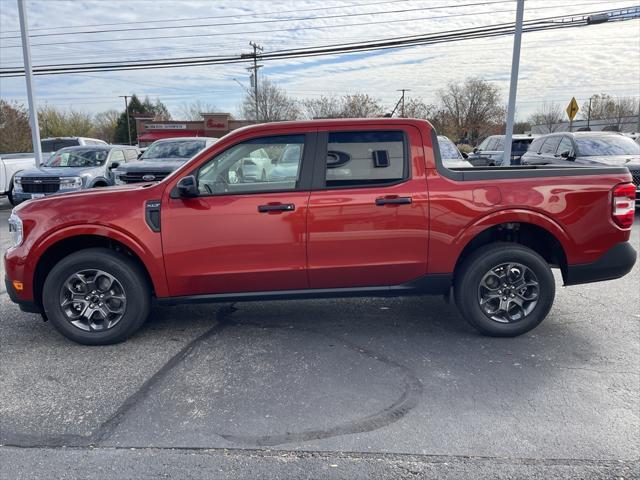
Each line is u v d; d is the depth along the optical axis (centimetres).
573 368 380
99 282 427
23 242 418
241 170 420
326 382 361
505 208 419
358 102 5931
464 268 429
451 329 463
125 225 409
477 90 6203
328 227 414
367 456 276
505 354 407
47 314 424
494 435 294
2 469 268
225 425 308
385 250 421
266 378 368
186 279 420
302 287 431
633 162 1054
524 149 1836
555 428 300
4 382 367
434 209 416
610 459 272
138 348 426
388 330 461
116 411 325
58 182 1170
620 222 431
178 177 418
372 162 419
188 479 259
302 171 417
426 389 349
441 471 263
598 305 527
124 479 259
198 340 441
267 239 414
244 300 433
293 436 296
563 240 427
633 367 380
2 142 3897
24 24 1489
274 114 5688
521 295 437
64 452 283
